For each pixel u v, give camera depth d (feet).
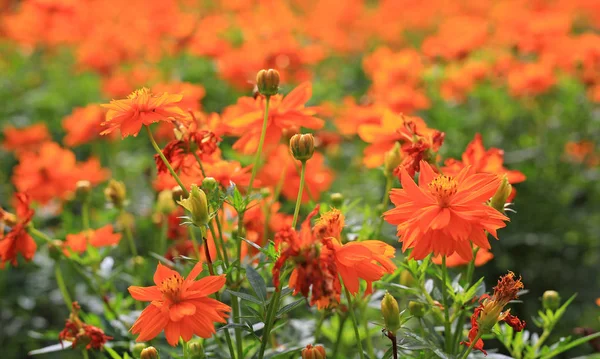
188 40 19.53
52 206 14.03
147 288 5.58
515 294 5.56
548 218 14.88
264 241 8.00
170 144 6.58
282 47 16.01
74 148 17.08
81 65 18.85
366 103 12.79
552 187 15.26
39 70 22.12
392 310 5.41
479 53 18.26
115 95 16.44
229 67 15.87
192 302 5.51
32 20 20.03
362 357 5.73
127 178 15.35
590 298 14.24
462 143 15.03
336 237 5.50
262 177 9.87
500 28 18.52
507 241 14.21
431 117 16.33
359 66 22.88
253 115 7.08
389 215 5.58
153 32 19.36
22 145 15.24
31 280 13.44
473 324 5.75
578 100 16.38
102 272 8.24
